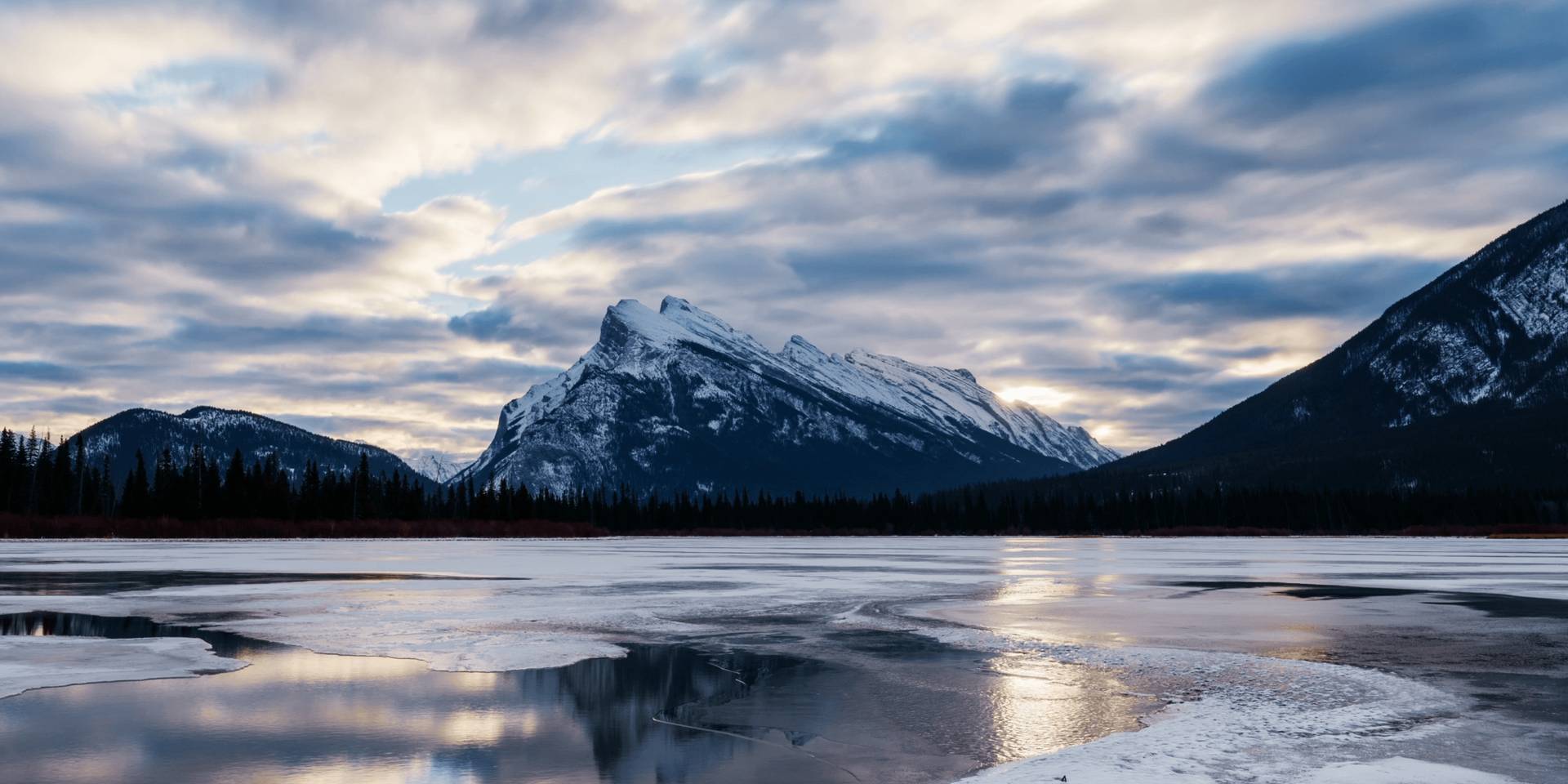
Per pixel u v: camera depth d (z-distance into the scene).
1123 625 33.25
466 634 31.28
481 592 45.75
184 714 20.16
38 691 22.39
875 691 22.22
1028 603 41.16
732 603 41.16
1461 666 24.50
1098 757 16.00
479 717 19.97
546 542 139.88
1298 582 53.16
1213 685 22.20
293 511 160.50
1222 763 15.59
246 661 26.20
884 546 130.75
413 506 181.62
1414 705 19.95
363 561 74.38
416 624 33.59
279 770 16.36
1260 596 44.06
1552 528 186.75
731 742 17.98
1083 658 26.16
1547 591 46.78
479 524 176.25
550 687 22.95
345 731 18.83
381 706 20.95
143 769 16.36
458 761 16.88
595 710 20.53
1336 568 67.50
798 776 15.89
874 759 16.77
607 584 51.25
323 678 23.94
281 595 44.09
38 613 36.59
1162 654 26.52
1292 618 35.06
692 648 28.61
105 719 19.70
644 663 26.02
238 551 92.12
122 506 152.00
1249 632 31.19
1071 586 50.25
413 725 19.28
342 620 34.59
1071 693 21.70
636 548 115.25
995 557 89.38
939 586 50.22
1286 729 17.83
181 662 25.80
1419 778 14.73
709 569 65.69
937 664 25.61
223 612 36.78
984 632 31.45
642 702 21.31
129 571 60.94
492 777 15.97
